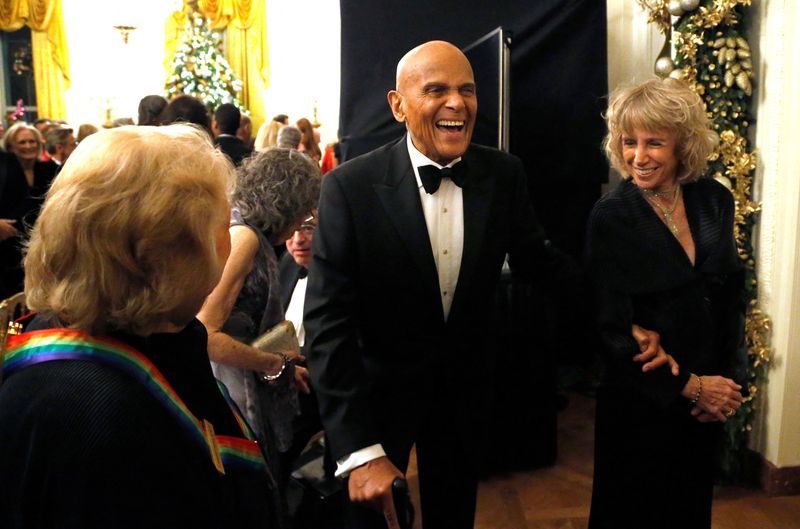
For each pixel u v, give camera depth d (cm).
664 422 184
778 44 257
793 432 275
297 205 170
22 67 982
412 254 168
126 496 72
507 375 306
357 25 401
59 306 76
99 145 79
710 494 192
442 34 389
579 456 328
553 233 394
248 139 552
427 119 162
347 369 161
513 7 378
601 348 186
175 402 80
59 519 71
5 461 72
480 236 172
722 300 187
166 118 334
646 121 173
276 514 121
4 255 394
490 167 180
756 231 276
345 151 418
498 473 312
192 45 959
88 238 75
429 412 183
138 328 81
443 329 176
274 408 179
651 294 180
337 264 166
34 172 430
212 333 157
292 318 220
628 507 192
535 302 304
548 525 271
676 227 183
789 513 267
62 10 966
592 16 372
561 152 383
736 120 272
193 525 78
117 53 981
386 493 148
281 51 992
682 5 267
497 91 319
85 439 71
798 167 257
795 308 265
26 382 74
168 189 78
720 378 178
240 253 162
